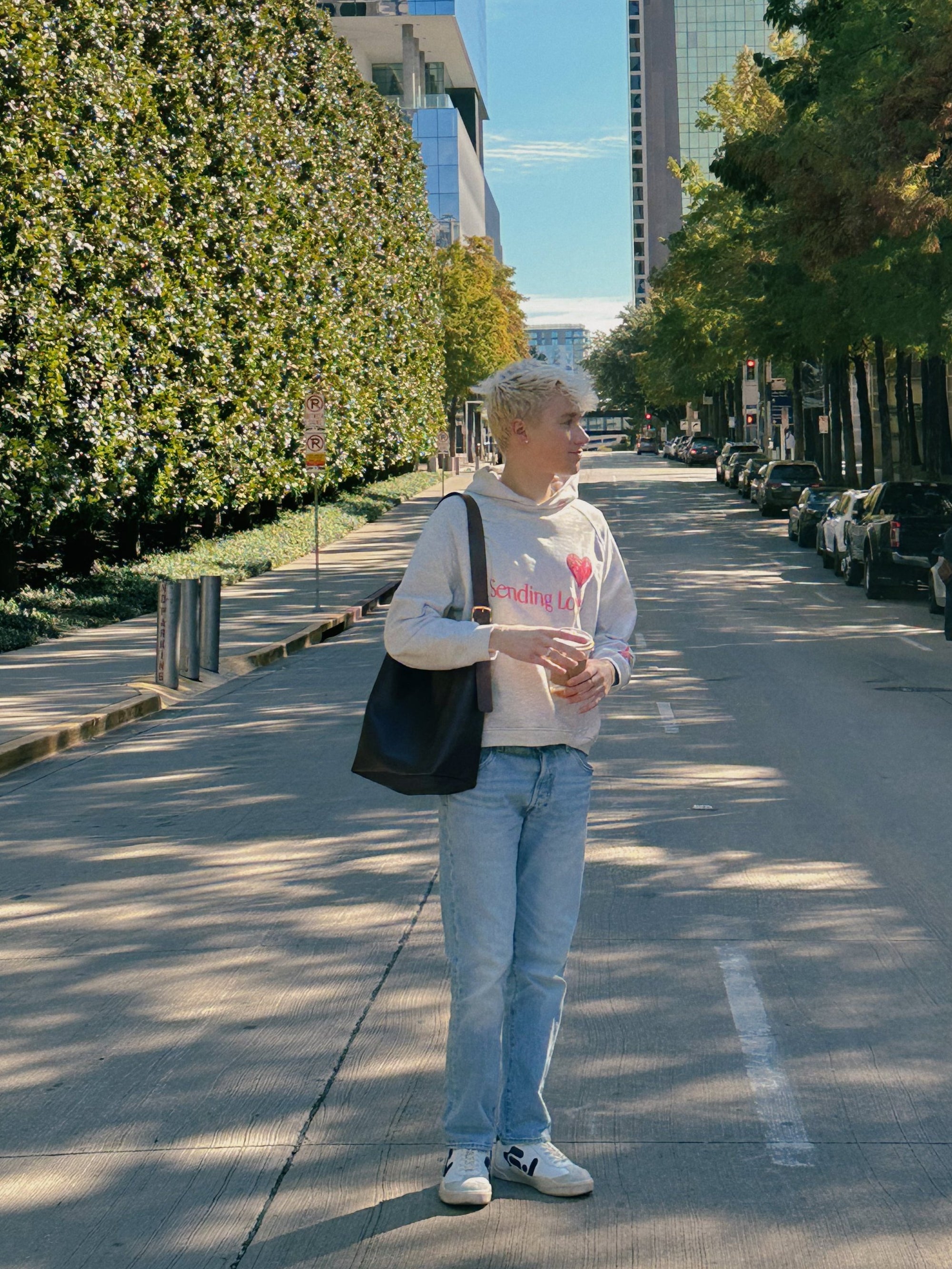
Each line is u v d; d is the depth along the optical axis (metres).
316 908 7.20
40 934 6.93
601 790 9.99
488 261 104.06
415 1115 4.62
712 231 57.47
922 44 23.11
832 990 5.78
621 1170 4.19
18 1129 4.59
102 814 9.84
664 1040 5.25
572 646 3.70
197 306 29.44
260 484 35.91
